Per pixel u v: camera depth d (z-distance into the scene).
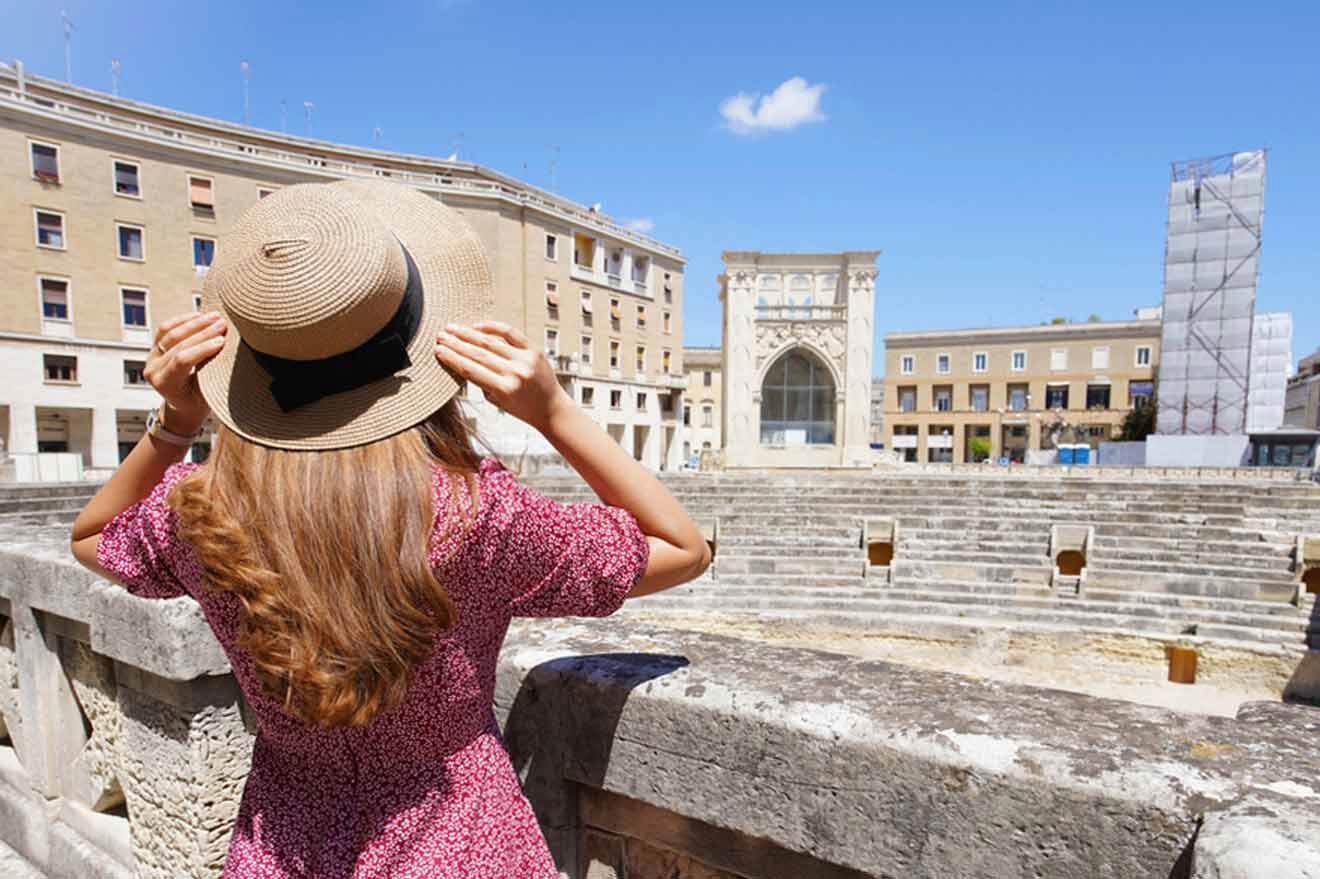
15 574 3.01
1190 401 36.50
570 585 1.08
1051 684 12.41
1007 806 1.16
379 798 1.06
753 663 1.63
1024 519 16.64
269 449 0.97
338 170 35.12
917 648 13.44
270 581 0.88
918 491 18.89
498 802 1.13
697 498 18.98
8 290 26.88
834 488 19.45
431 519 0.95
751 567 15.72
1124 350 59.44
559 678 1.61
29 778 3.17
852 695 1.41
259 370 1.02
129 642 2.42
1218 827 0.95
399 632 0.91
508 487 1.06
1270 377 50.66
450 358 1.03
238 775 2.52
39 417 28.72
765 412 36.31
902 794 1.24
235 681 2.48
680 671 1.56
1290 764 1.13
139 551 1.11
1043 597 14.16
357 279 0.89
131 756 2.67
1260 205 34.84
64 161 28.03
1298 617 12.59
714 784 1.42
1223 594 13.42
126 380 29.83
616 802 1.64
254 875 1.07
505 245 40.12
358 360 0.96
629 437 48.41
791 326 34.75
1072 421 60.97
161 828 2.59
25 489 11.45
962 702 1.39
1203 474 27.83
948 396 65.44
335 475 0.93
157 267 30.41
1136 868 1.07
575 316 43.97
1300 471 26.11
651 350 50.28
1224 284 35.69
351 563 0.89
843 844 1.30
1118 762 1.13
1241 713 1.39
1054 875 1.13
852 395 34.31
